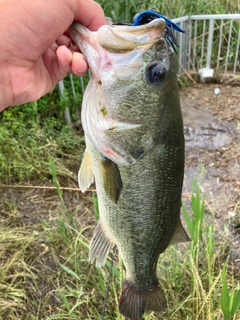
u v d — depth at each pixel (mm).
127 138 232
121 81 219
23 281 461
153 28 214
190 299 387
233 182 620
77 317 407
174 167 252
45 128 699
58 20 223
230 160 673
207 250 432
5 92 247
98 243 286
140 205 256
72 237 504
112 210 264
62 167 639
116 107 225
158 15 220
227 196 592
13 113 690
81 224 537
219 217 549
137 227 264
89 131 232
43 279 465
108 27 212
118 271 406
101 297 427
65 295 432
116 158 235
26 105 690
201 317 392
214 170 653
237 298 305
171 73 229
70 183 621
